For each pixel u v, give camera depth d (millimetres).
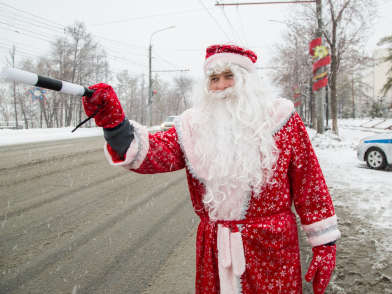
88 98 957
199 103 1221
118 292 2275
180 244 3109
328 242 1162
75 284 2383
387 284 2238
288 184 1188
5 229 3475
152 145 1080
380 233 3141
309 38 17969
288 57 22906
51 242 3146
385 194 4641
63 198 4719
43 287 2342
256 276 1114
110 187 5449
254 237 1121
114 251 2951
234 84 1208
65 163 7684
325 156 9117
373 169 6828
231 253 1128
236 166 1099
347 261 2594
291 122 1189
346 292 2162
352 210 3924
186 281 2414
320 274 1166
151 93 29141
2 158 8305
